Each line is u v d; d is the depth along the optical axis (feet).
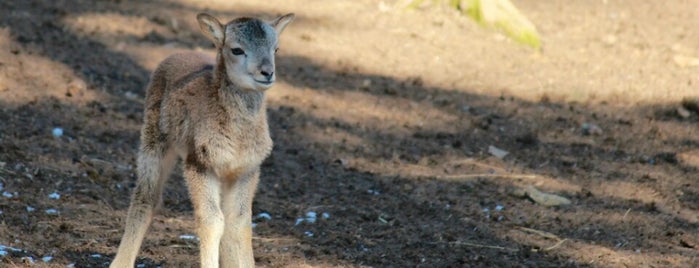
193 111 59.06
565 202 84.64
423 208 82.23
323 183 86.84
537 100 112.57
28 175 78.48
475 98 112.16
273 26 61.52
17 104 93.30
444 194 85.92
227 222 60.49
